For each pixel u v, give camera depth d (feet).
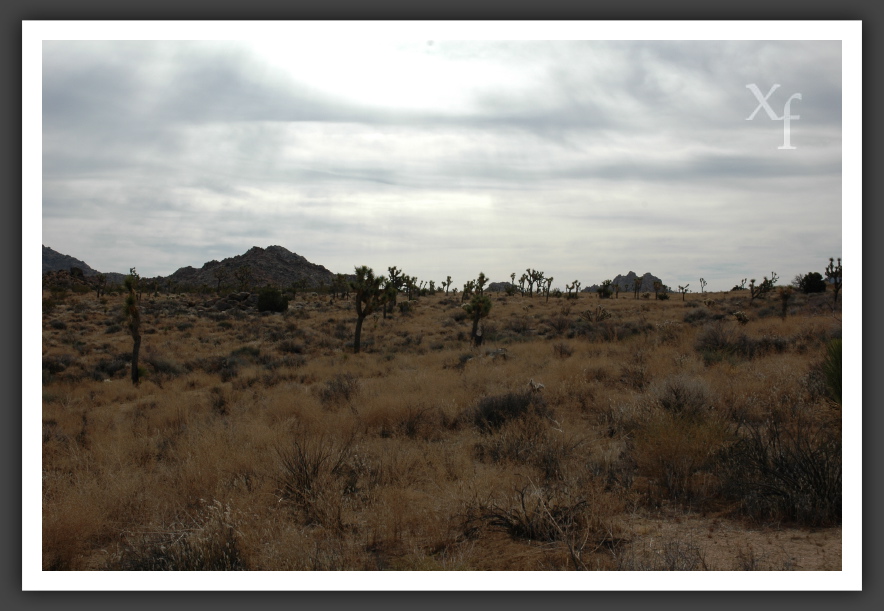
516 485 21.25
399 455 25.88
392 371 74.33
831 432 23.25
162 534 18.69
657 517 18.74
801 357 46.32
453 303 267.18
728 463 21.24
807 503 17.65
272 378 72.95
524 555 16.21
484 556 16.29
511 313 208.33
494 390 41.63
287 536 17.16
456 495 20.11
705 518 18.51
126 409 58.49
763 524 17.71
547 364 59.47
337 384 51.34
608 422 31.17
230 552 16.37
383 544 17.65
